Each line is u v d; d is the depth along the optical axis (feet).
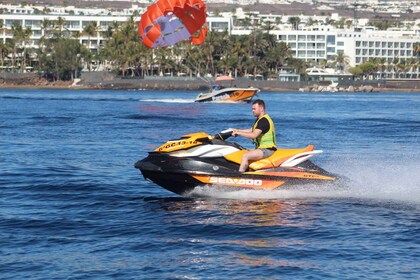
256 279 40.29
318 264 42.96
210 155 61.00
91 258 44.47
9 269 42.22
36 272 41.68
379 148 111.96
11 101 335.06
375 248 46.29
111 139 126.93
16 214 56.80
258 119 62.28
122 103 324.80
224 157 61.41
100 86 646.33
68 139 126.52
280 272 41.45
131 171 81.97
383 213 56.29
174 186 61.21
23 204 61.16
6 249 46.50
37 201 62.59
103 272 41.68
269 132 61.93
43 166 85.92
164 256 44.80
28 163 88.99
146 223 53.42
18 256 44.88
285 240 48.37
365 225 52.42
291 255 44.83
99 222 53.93
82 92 542.98
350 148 111.65
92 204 61.00
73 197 64.39
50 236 49.80
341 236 49.32
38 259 44.24
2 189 68.54
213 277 40.68
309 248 46.32
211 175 60.39
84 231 51.24
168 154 61.11
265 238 48.91
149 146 113.39
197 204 59.72
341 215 55.52
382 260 43.73
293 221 53.57
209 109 272.31
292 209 57.31
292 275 40.91
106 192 66.69
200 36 254.27
